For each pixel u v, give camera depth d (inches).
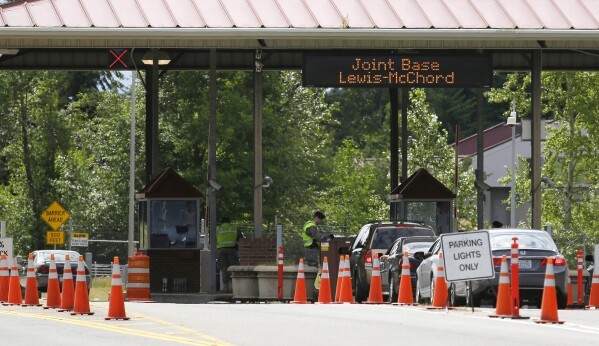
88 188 6264.8
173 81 5738.2
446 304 2178.9
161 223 3430.1
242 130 5659.5
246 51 3983.8
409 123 6023.6
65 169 6176.2
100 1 3284.9
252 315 2080.5
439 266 2329.0
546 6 3363.7
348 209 6732.3
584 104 5177.2
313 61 3432.6
